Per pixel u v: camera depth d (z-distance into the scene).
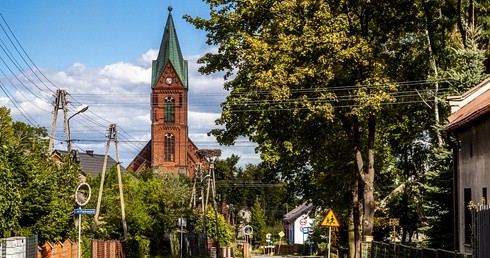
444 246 30.41
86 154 102.12
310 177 46.59
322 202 49.44
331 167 45.19
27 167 28.75
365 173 37.81
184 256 67.50
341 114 36.41
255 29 37.72
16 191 25.73
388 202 46.91
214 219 91.44
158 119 151.50
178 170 150.50
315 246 92.38
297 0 34.75
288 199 49.03
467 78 33.16
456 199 29.53
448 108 33.34
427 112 40.09
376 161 48.00
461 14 40.34
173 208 76.06
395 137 45.09
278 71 34.12
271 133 38.06
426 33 39.12
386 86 35.09
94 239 46.06
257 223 132.00
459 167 29.06
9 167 25.98
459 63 34.75
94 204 53.81
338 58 34.12
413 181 44.62
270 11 35.47
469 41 34.91
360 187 41.34
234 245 95.94
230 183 137.75
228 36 37.72
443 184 30.59
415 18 37.25
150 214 61.69
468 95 31.36
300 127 38.03
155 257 57.12
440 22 39.59
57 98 39.91
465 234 27.94
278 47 34.53
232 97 36.47
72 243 38.53
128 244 50.69
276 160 38.47
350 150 44.22
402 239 46.47
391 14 36.62
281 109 35.38
